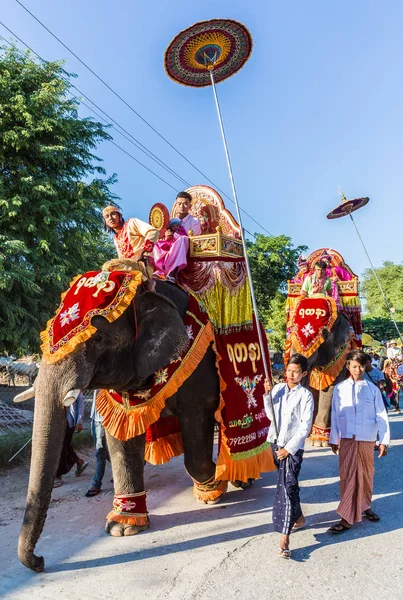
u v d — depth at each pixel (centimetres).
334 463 723
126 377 409
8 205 1009
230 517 503
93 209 1205
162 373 452
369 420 470
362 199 922
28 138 1069
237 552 414
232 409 518
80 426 653
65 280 1092
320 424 859
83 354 372
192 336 480
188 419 507
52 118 1102
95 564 396
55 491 615
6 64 1104
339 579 367
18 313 1038
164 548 426
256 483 629
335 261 1026
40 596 346
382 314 4212
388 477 636
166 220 556
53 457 357
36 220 1103
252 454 534
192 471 532
